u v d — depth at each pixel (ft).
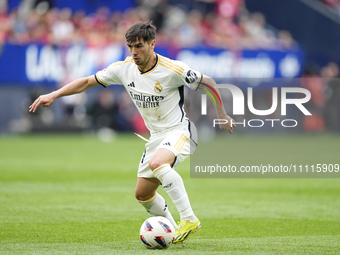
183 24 277.64
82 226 59.67
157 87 49.75
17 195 83.97
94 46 239.50
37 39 242.78
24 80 236.84
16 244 48.70
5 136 241.76
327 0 307.99
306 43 301.43
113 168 127.03
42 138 233.96
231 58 253.24
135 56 47.60
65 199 80.84
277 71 260.62
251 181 110.01
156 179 51.13
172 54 246.88
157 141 51.31
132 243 49.88
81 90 52.85
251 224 62.59
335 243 50.52
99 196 84.74
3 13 258.78
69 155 158.92
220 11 291.99
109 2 274.36
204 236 54.95
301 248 47.73
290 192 92.94
